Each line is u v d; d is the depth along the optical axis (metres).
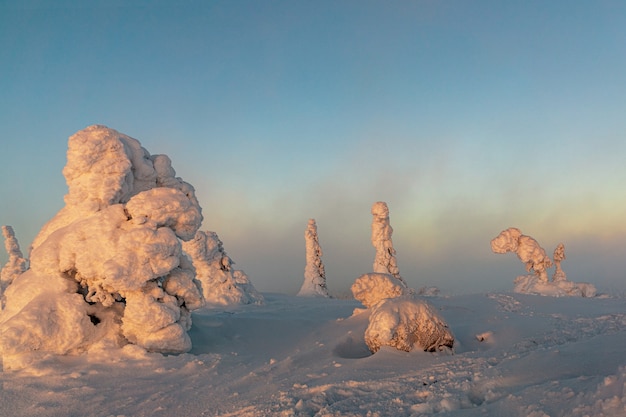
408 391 6.06
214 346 12.16
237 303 25.84
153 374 8.94
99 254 10.76
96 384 8.29
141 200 11.19
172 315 10.99
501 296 19.50
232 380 8.23
